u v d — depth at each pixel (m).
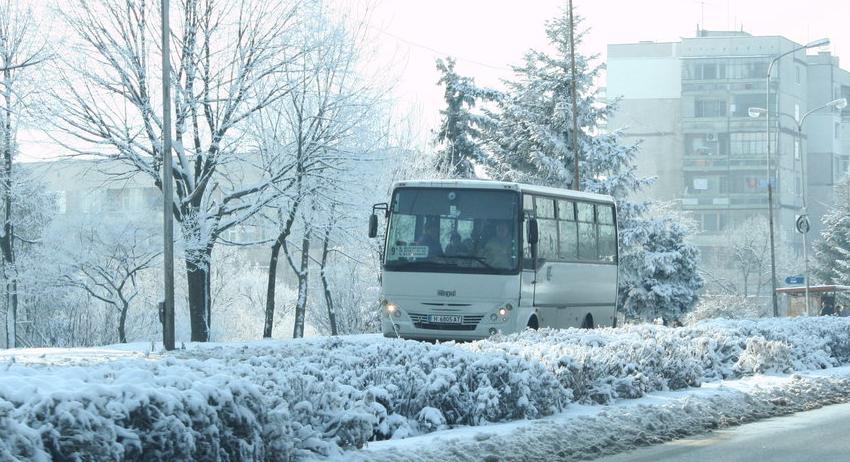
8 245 39.62
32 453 7.20
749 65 118.69
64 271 39.41
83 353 23.75
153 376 8.64
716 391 16.36
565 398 14.19
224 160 35.44
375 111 36.69
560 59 60.25
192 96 34.81
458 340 24.38
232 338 60.03
